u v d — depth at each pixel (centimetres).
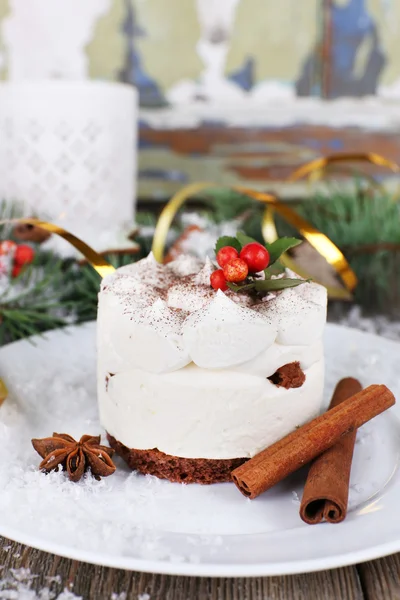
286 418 31
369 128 59
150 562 25
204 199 58
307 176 60
